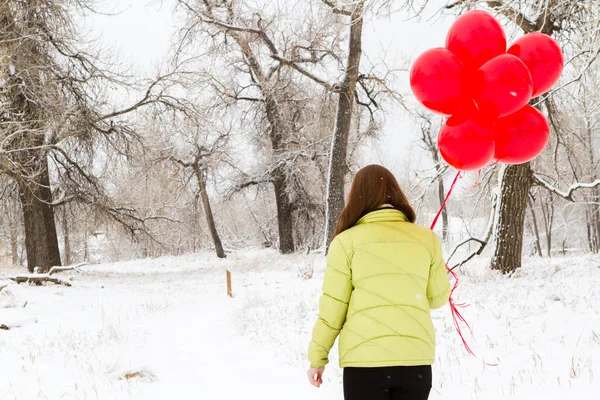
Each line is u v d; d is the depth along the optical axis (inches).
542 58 132.4
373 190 108.7
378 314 98.6
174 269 1158.3
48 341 308.5
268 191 1354.6
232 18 920.3
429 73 124.0
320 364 105.1
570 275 420.5
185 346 296.7
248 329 333.7
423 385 97.5
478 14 129.6
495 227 474.0
